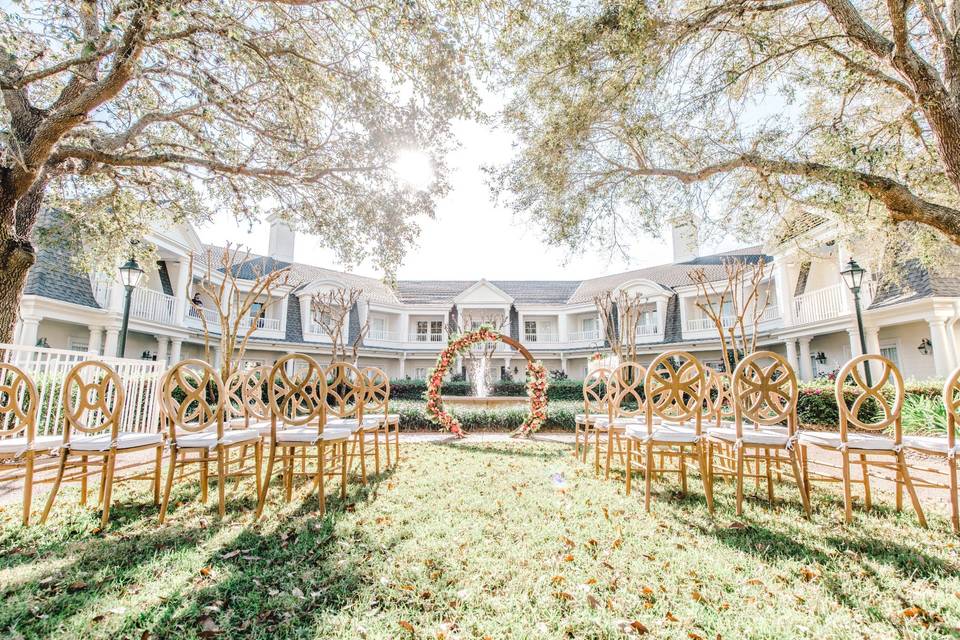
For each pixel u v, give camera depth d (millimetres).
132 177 7488
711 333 17578
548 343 22438
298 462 5328
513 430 8859
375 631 1901
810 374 13867
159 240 13086
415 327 23266
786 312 14547
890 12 4617
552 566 2510
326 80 6578
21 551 2670
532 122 7227
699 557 2629
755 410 3551
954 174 4594
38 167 5051
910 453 6137
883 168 6457
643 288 19984
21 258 5297
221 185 7773
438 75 5977
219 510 3328
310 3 5207
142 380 6609
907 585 2311
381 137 6914
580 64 5781
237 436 3416
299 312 18766
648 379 3668
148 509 3461
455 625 1970
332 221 8305
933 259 7500
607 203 7879
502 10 5238
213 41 5660
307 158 7465
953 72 4684
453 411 8930
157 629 1902
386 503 3613
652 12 5156
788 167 5754
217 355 16266
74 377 3262
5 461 4871
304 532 2957
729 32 5883
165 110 7062
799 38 6094
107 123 6570
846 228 7461
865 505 3602
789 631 1920
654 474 4676
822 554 2682
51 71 4969
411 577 2369
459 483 4285
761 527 3111
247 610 2047
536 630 1917
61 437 3420
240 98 6500
